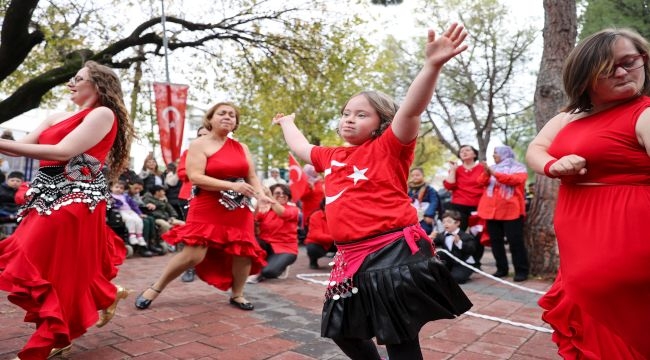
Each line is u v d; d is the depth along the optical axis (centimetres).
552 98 585
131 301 399
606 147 160
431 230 683
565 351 171
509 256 868
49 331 221
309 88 1341
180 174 434
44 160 236
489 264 723
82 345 285
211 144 381
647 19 1106
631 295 155
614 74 160
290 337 318
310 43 1236
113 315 317
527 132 2550
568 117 192
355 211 185
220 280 399
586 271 162
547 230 576
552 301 183
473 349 299
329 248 665
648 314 154
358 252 184
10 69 934
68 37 1058
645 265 152
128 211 714
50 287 227
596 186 166
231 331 328
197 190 380
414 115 173
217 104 385
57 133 244
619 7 1158
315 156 218
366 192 187
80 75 256
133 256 718
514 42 2084
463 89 2234
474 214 625
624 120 160
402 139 182
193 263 374
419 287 173
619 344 158
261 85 1342
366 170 188
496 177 552
